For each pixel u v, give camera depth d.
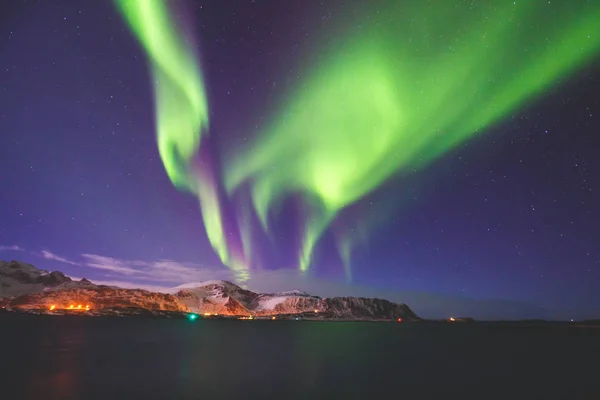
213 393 24.91
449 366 44.84
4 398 22.56
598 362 52.50
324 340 89.06
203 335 94.69
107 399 22.53
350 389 27.80
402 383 31.31
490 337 131.38
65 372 32.16
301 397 24.59
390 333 144.00
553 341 111.06
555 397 27.22
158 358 43.75
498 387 30.77
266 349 60.66
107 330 102.62
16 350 49.31
